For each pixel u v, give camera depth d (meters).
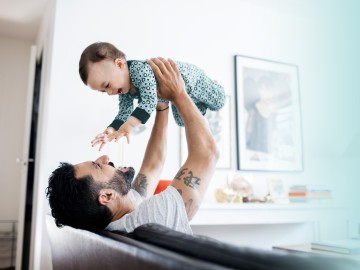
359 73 3.45
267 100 3.01
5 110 3.60
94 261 0.79
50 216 1.36
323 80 3.31
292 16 3.29
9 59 3.68
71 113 2.35
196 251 0.58
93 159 2.35
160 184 2.02
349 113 3.36
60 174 0.98
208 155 1.00
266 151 2.93
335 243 1.46
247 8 3.08
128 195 1.04
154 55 2.64
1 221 3.39
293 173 3.02
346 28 3.48
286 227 2.92
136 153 2.46
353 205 3.01
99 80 1.50
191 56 2.77
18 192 3.53
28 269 2.84
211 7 2.92
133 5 2.64
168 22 2.73
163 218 0.89
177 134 2.60
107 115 2.43
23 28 3.46
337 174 3.20
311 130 3.18
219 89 1.73
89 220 0.95
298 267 0.48
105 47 1.52
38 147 2.66
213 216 2.29
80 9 2.47
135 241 0.69
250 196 2.66
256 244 2.80
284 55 3.18
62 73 2.36
